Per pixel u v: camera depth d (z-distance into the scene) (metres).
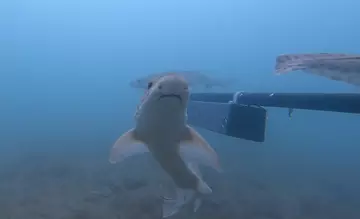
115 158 0.80
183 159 0.80
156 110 0.63
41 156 3.39
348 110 0.76
